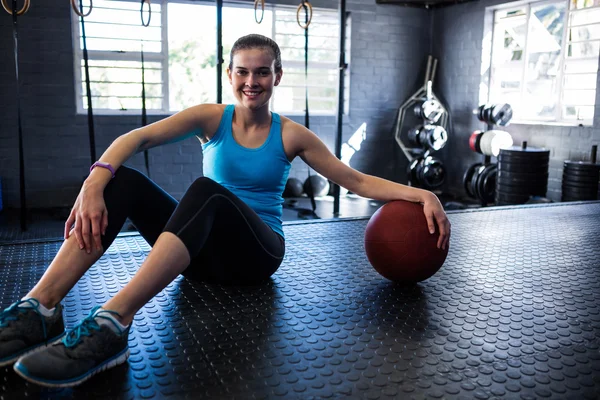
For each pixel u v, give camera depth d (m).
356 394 1.12
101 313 1.15
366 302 1.67
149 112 6.25
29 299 1.19
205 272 1.76
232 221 1.51
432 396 1.11
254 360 1.26
